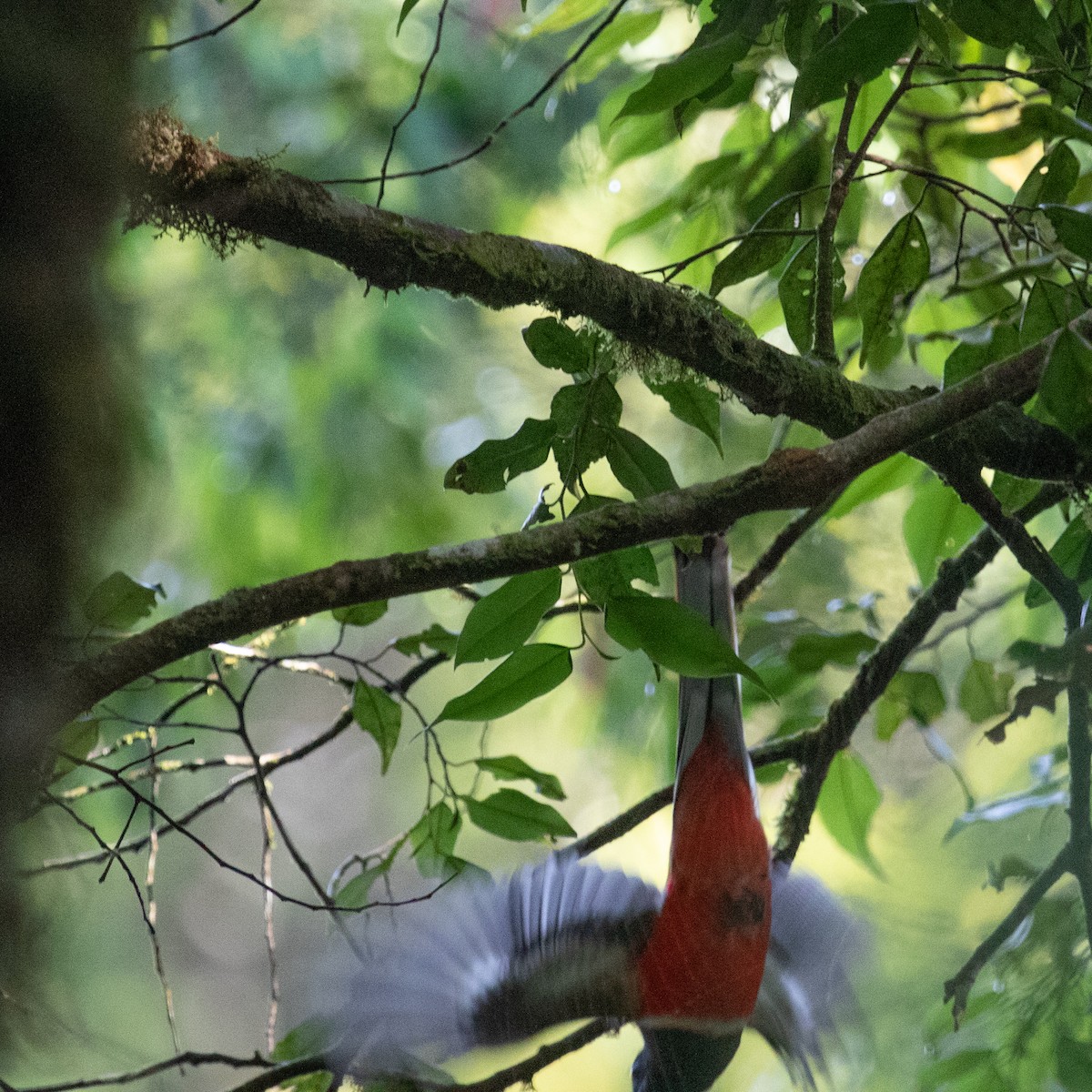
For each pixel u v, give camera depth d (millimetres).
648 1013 5215
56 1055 3984
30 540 3455
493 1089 5711
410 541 12562
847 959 5805
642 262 11945
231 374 12227
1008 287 7520
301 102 12078
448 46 12141
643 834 12039
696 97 6180
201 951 19531
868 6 4871
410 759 16469
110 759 8445
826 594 10555
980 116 7023
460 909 4941
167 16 4316
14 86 3367
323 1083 5973
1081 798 6352
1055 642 8562
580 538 4629
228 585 11938
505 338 13625
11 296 3389
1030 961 6613
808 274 6199
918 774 10453
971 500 6109
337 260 4773
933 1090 6789
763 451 11797
